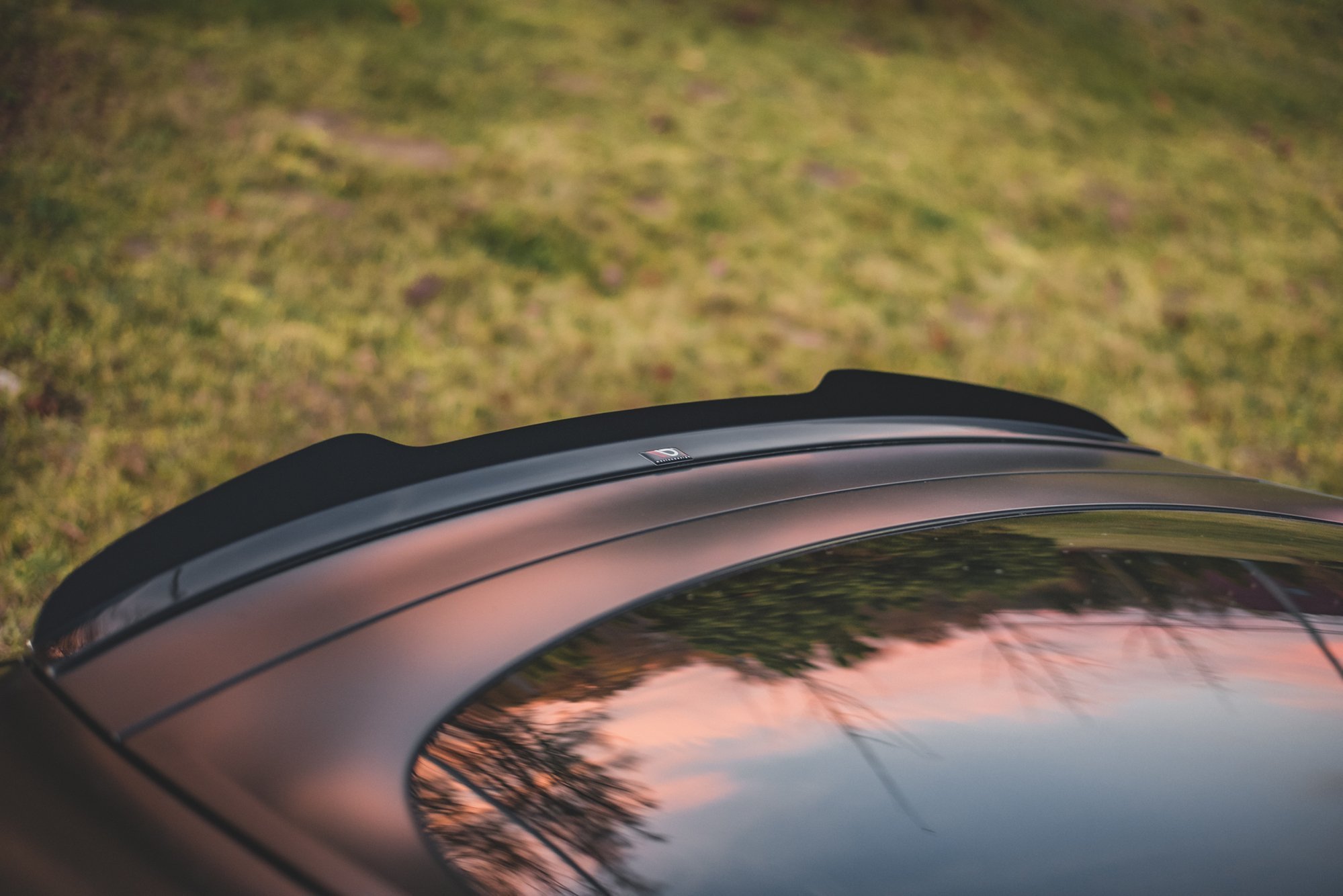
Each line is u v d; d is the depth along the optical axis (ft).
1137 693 3.88
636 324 16.56
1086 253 22.52
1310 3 45.24
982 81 29.22
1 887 2.87
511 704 3.80
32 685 3.84
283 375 13.51
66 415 12.01
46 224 14.96
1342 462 17.28
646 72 24.56
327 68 20.97
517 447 5.89
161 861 3.02
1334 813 3.38
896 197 22.38
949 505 5.69
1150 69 33.96
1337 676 4.08
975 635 4.21
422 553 4.71
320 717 3.66
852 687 3.89
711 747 3.60
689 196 20.34
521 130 20.86
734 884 3.11
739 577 4.68
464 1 25.39
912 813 3.33
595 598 4.44
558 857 3.20
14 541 10.11
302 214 16.83
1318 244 25.79
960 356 17.80
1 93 17.39
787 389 15.76
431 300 15.83
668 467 5.90
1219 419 17.90
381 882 3.05
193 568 4.48
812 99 25.58
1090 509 5.86
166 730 3.56
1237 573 4.90
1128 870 3.14
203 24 21.18
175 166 17.04
